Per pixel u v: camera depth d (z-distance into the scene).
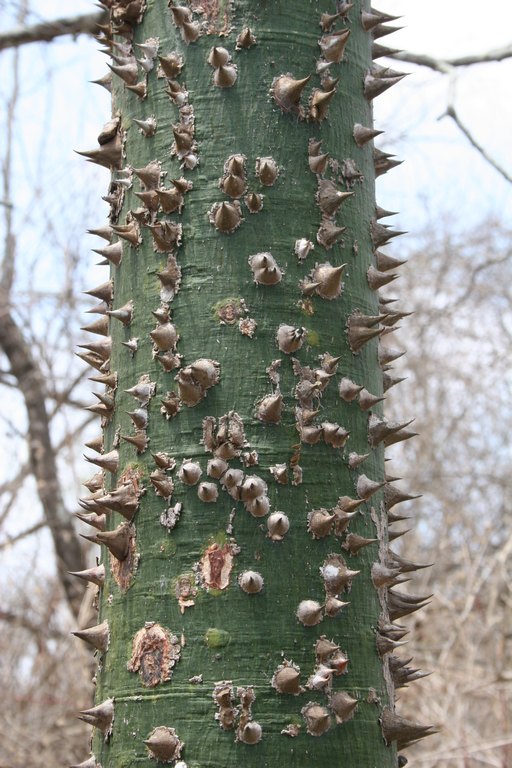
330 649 1.59
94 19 3.11
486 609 4.85
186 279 1.67
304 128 1.71
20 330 5.58
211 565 1.60
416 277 6.88
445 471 6.55
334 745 1.58
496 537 6.21
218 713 1.56
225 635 1.58
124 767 1.58
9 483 5.37
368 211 1.75
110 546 1.64
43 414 5.45
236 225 1.67
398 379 1.83
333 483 1.64
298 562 1.60
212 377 1.63
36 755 4.48
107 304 1.76
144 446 1.65
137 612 1.61
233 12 1.72
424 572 5.30
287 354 1.65
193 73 1.71
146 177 1.71
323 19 1.75
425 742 4.49
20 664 5.23
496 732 4.64
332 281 1.67
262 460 1.62
